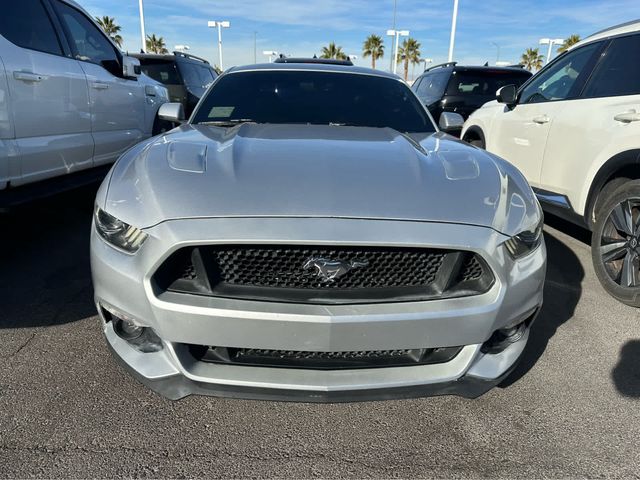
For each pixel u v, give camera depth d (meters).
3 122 3.23
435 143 2.67
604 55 3.85
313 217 1.76
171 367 1.84
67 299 3.11
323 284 1.77
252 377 1.80
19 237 4.23
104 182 2.13
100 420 2.07
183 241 1.71
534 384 2.44
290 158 2.15
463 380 1.91
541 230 2.14
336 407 2.24
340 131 2.76
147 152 2.25
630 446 2.04
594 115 3.66
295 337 1.72
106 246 1.90
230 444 1.99
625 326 3.02
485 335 1.85
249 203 1.80
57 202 5.32
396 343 1.77
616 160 3.36
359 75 3.63
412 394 1.86
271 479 1.82
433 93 8.99
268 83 3.46
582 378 2.49
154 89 5.88
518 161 4.71
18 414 2.08
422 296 1.80
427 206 1.86
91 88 4.33
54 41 3.92
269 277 1.77
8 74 3.25
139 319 1.81
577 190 3.78
